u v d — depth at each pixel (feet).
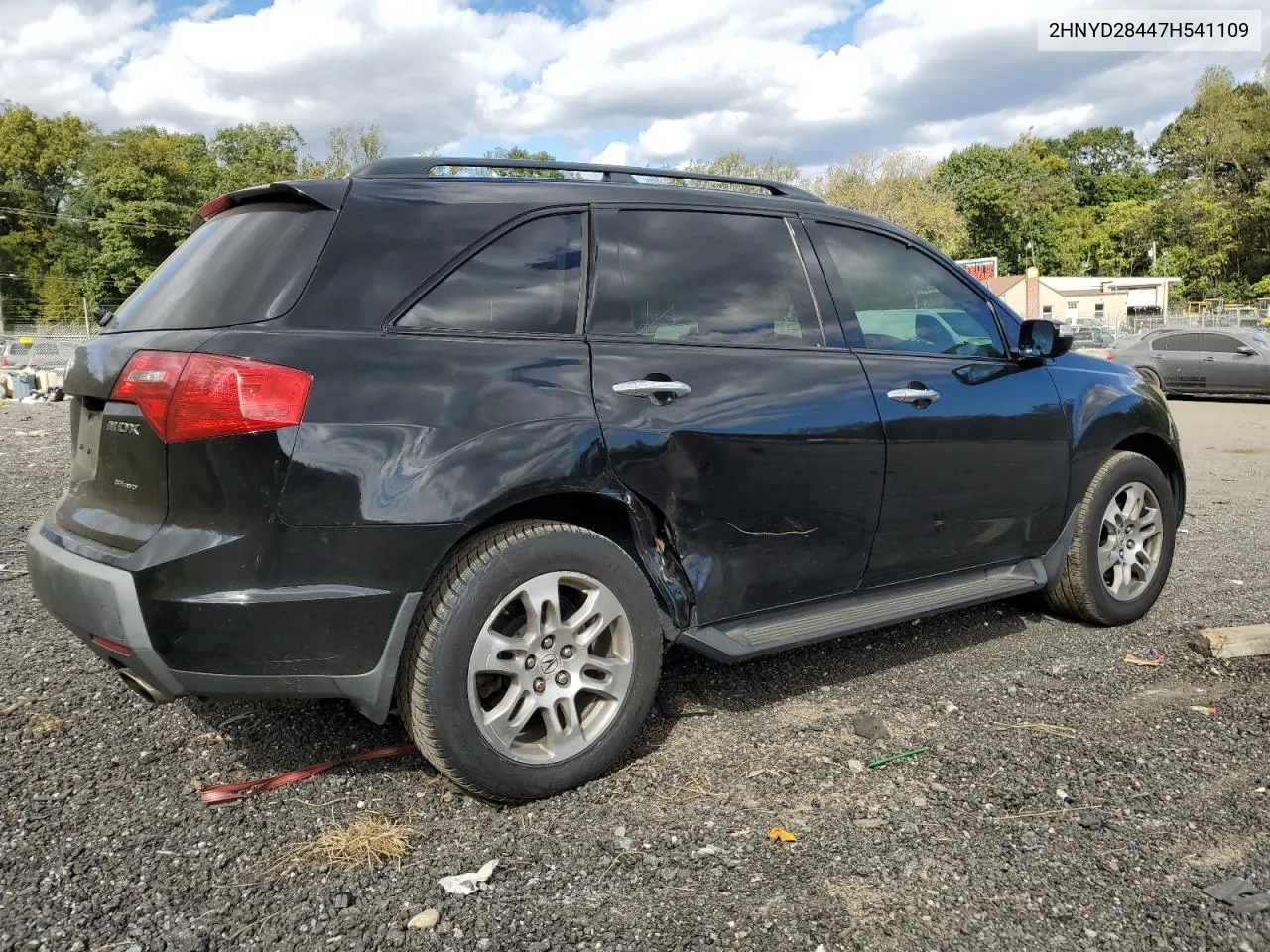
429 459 8.66
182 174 237.04
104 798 9.37
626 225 10.70
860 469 11.47
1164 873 8.23
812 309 11.78
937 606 12.35
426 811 9.21
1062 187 325.62
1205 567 18.88
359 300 8.93
